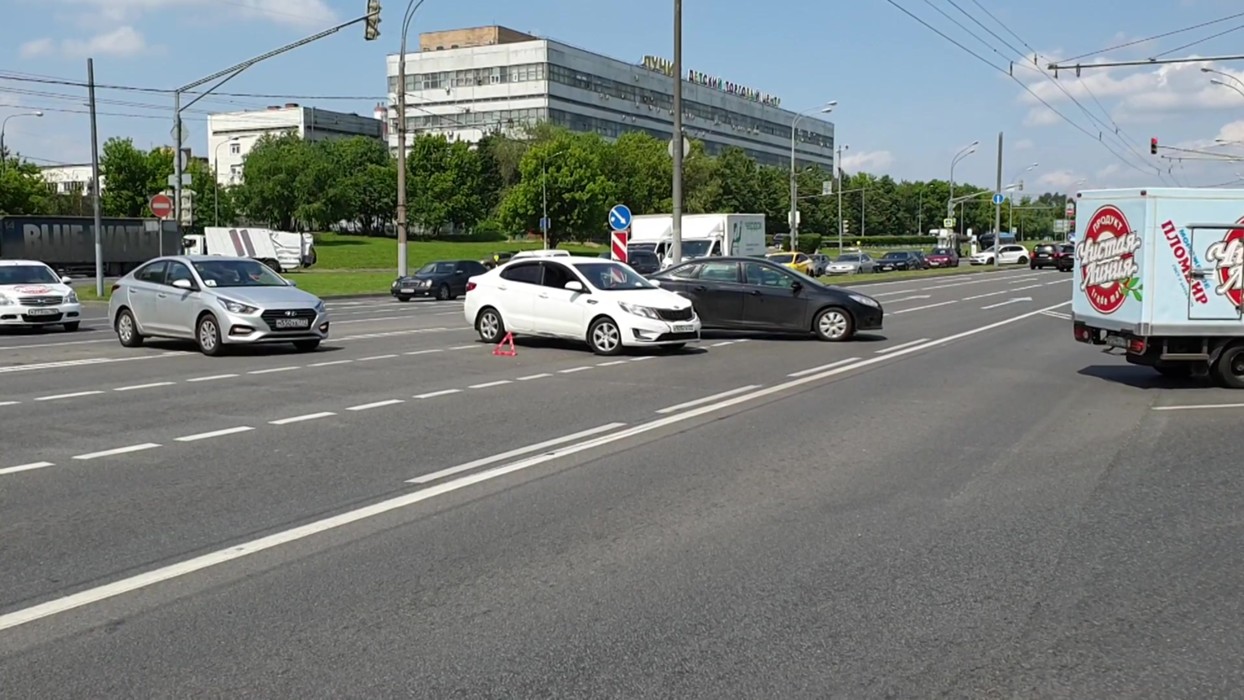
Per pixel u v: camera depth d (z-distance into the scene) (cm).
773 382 1362
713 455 881
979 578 559
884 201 14775
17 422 1035
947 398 1223
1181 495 750
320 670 434
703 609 509
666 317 1692
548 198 9112
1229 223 1296
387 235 11688
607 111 12950
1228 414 1117
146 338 1956
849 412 1116
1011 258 9069
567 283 1772
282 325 1691
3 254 5294
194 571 563
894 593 534
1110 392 1284
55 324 2386
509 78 12319
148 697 409
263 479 782
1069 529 657
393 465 834
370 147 11606
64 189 12562
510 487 761
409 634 475
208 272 1780
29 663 440
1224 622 496
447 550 604
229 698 408
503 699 407
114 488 752
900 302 3334
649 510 696
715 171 10338
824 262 6844
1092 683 425
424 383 1341
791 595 530
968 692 416
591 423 1038
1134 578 561
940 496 742
